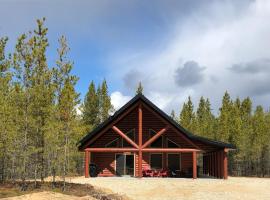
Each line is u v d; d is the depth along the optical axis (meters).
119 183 26.56
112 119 32.38
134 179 29.89
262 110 73.81
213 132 63.16
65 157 20.55
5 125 19.12
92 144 34.34
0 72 21.20
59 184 22.17
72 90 20.83
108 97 68.50
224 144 31.80
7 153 21.98
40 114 21.17
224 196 21.88
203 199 20.94
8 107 19.30
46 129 20.44
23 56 20.45
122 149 32.03
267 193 23.33
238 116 64.75
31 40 20.59
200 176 37.34
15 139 20.52
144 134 35.19
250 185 26.73
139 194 22.23
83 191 20.23
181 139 34.91
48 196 16.98
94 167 33.66
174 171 33.78
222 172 32.50
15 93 20.05
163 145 34.91
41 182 22.64
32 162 23.72
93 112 67.12
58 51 22.06
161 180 28.89
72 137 20.91
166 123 32.34
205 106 90.38
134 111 35.53
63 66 22.11
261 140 53.88
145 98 32.34
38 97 20.34
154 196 21.69
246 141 54.41
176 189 23.94
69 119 20.62
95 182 27.16
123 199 20.00
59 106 20.80
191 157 34.69
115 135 35.22
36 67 20.66
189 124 69.94
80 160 46.81
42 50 20.78
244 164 58.38
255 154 54.66
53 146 20.45
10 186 20.44
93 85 68.38
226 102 73.88
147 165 34.75
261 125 55.75
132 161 34.91
